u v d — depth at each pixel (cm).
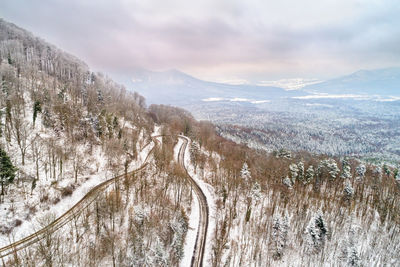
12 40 18038
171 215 8338
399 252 8444
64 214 7294
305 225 9056
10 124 9231
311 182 12106
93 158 10481
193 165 13112
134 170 10700
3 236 6031
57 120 10981
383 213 9738
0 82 11150
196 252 7531
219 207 9806
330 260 7988
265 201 10444
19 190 7250
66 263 5556
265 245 8225
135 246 6456
